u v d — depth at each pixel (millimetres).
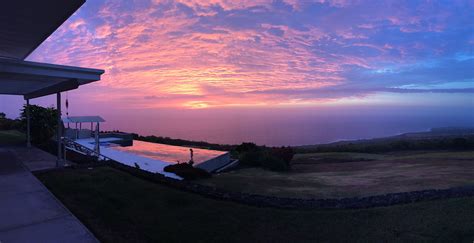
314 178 10688
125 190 6539
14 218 4742
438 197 5992
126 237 4203
